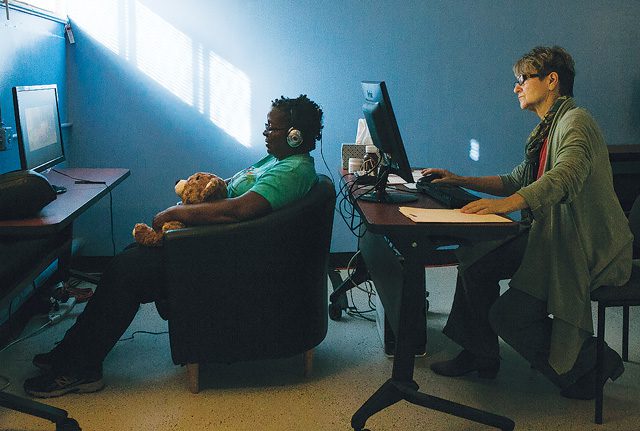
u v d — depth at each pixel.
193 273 2.45
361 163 3.27
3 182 2.34
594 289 2.37
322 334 2.72
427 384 2.69
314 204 2.51
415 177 3.03
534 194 2.15
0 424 2.34
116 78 3.96
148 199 4.10
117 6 3.90
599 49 4.20
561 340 2.34
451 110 4.20
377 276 2.80
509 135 4.25
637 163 3.82
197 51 3.98
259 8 3.97
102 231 4.10
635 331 3.22
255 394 2.59
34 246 2.47
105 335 2.54
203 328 2.51
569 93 2.48
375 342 3.10
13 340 3.08
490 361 2.71
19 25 3.21
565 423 2.38
